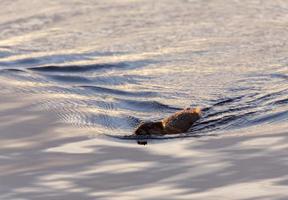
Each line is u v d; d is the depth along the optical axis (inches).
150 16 2068.2
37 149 1177.4
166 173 1059.9
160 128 1234.6
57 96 1467.8
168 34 1894.7
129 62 1690.5
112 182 1037.8
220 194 981.8
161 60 1694.1
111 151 1155.9
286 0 2188.7
